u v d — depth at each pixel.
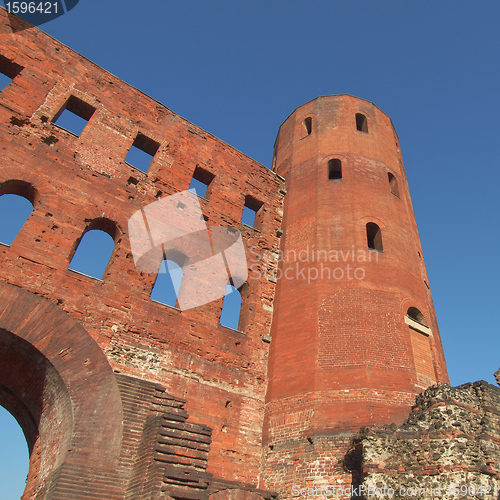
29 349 12.78
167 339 16.03
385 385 15.96
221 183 21.20
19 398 14.34
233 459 15.41
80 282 15.02
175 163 19.95
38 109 16.92
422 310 19.27
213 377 16.47
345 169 23.12
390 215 21.80
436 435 12.30
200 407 15.55
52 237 15.07
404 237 21.52
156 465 11.25
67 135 17.23
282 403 16.64
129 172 18.23
